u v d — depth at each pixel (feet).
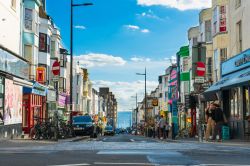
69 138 94.12
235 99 89.86
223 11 115.65
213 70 119.85
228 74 97.04
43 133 81.10
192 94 135.54
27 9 125.80
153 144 56.24
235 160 33.86
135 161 32.71
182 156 36.76
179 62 202.18
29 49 125.80
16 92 93.30
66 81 205.46
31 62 125.80
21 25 120.37
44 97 136.77
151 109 362.94
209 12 141.28
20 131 96.32
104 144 56.85
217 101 99.14
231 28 100.12
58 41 171.53
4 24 91.20
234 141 70.13
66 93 194.90
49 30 151.43
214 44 118.83
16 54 92.58
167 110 258.37
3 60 82.28
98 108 420.77
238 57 88.63
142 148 47.24
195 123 135.44
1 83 81.71
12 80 89.30
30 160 33.35
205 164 30.71
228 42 105.70
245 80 71.82
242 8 91.25
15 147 50.83
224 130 82.38
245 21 89.15
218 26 116.26
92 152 41.01
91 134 131.34
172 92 223.92
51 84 155.02
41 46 146.00
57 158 34.99
